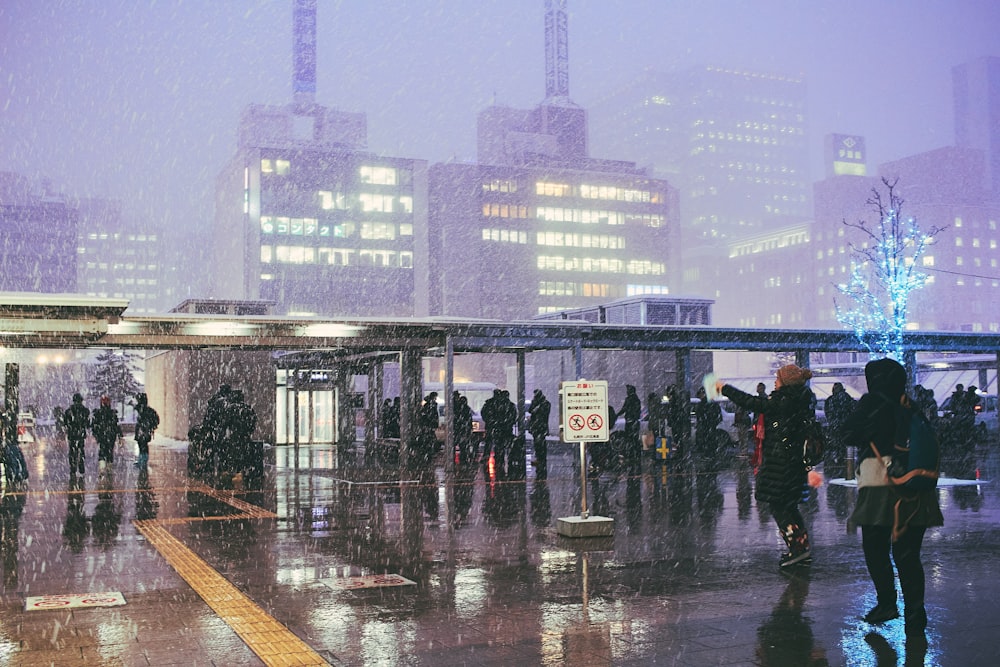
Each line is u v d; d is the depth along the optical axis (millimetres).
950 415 28625
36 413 87500
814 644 6000
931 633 6266
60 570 9023
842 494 15977
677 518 13078
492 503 15391
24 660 5703
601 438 11641
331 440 39594
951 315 148750
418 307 136750
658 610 7074
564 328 23016
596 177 138875
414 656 5781
